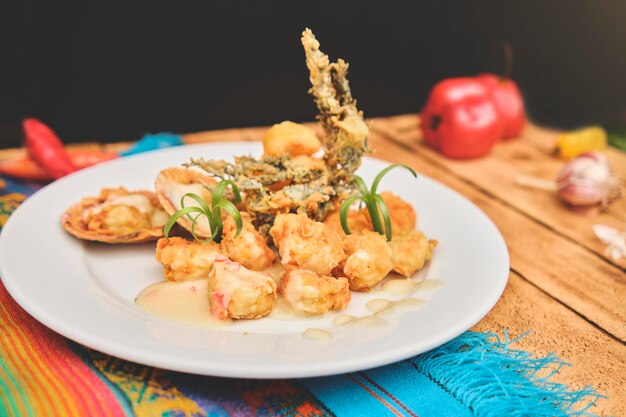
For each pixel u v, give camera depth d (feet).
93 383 1.45
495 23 4.43
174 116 4.18
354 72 4.47
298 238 1.66
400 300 1.69
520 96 2.93
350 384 1.51
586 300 1.86
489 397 1.49
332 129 1.83
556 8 4.33
